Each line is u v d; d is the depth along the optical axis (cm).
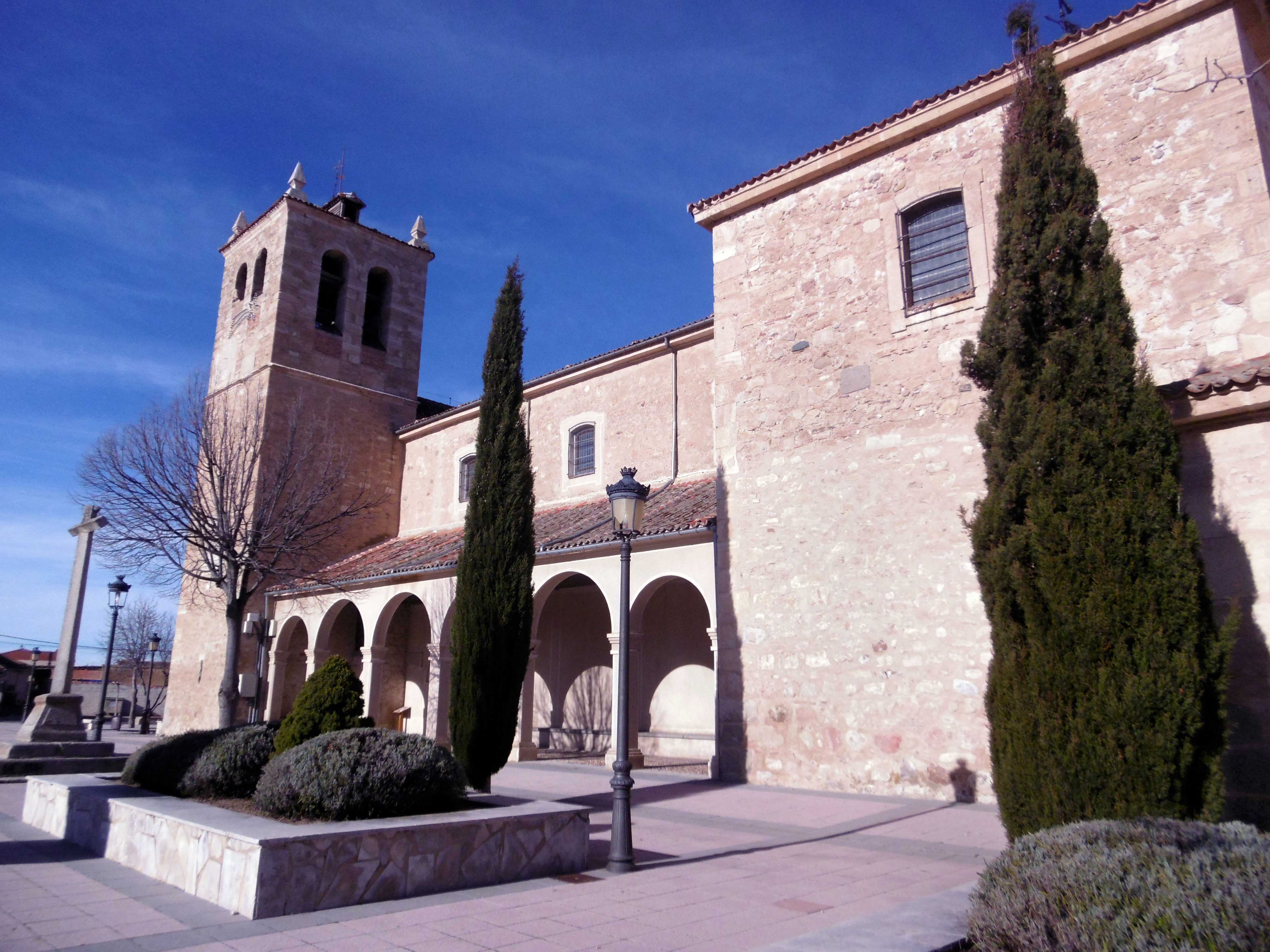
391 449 2788
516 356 1305
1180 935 371
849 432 1266
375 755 743
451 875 680
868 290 1295
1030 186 730
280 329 2580
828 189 1378
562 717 2064
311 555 2405
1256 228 984
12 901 633
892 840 868
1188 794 567
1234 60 1031
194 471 1717
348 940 532
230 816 718
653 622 1894
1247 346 965
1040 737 601
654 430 1986
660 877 725
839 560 1237
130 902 631
